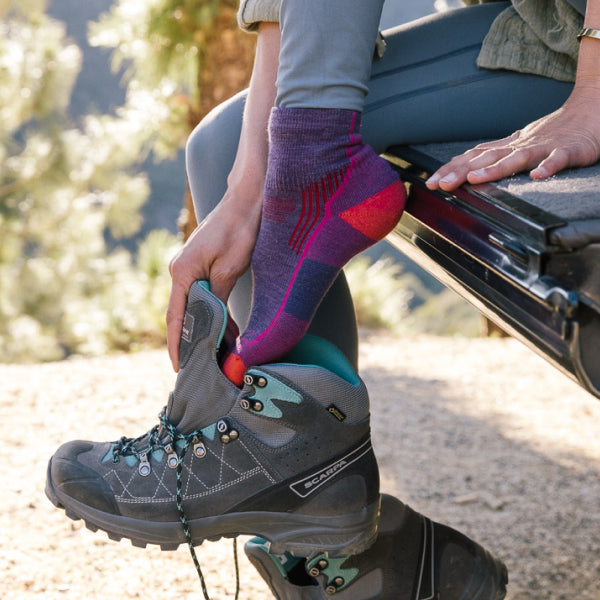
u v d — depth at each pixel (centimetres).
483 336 390
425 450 223
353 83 83
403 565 110
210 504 92
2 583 137
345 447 90
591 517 176
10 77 579
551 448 223
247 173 94
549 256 64
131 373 277
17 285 612
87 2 3475
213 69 393
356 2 82
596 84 85
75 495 97
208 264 93
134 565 147
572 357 61
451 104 103
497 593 116
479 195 77
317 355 95
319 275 87
